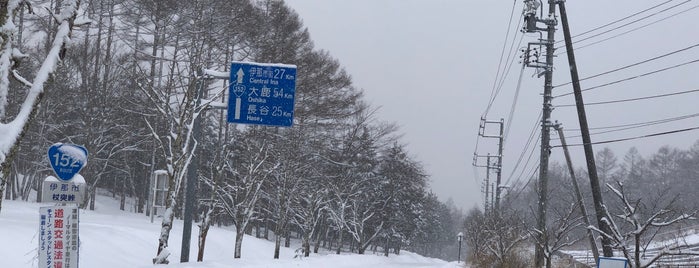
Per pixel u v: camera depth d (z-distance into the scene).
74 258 8.05
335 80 40.78
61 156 8.12
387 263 30.05
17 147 7.21
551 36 20.52
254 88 15.56
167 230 14.62
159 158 37.56
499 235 22.39
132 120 39.25
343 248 61.38
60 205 8.07
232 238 29.70
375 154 48.69
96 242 17.61
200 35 29.31
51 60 7.80
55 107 33.84
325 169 40.22
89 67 34.81
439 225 90.12
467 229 34.50
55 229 8.00
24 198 40.25
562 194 36.41
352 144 43.00
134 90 34.47
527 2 20.50
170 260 20.41
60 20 8.11
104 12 34.88
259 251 29.45
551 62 20.44
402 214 52.88
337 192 37.59
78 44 35.84
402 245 62.62
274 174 29.19
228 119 15.43
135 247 19.31
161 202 16.11
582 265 22.94
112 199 53.94
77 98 36.16
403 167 51.53
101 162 44.69
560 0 18.06
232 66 15.59
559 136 20.12
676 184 75.06
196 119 15.56
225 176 29.17
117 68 35.81
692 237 25.34
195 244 25.19
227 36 33.16
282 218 26.50
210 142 42.69
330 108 40.16
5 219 19.08
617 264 9.09
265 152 25.48
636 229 10.09
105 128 36.50
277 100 15.55
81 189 8.25
